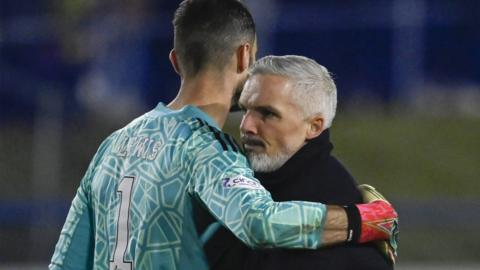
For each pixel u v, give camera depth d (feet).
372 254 37.06
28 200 135.33
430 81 159.22
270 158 38.06
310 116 38.09
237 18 39.24
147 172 37.88
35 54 152.76
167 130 38.22
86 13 152.25
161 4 153.28
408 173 153.28
